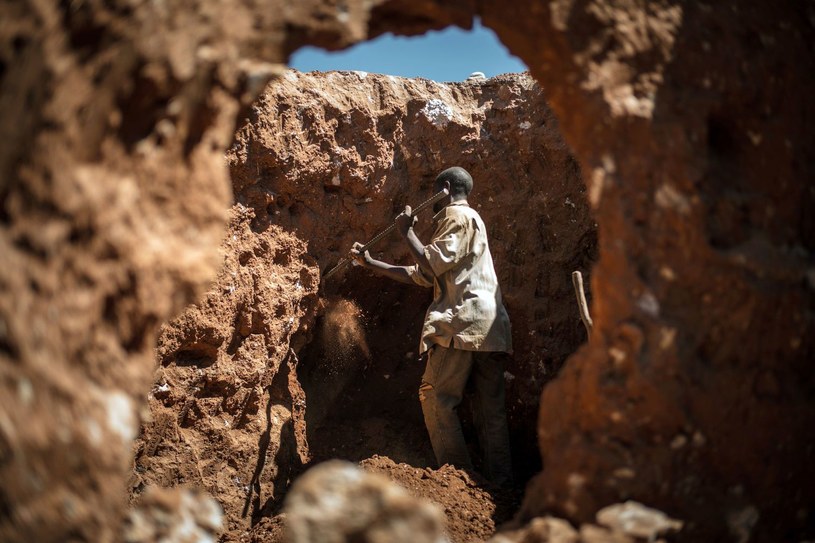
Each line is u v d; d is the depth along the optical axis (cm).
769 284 258
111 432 227
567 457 263
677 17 271
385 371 589
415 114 557
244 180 493
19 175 214
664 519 242
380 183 546
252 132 491
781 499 267
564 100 275
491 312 486
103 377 232
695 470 256
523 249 553
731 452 258
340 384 577
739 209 264
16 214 215
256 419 499
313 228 533
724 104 268
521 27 273
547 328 548
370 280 568
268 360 505
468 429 579
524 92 549
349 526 204
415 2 268
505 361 520
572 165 534
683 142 260
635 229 261
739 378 258
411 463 556
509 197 553
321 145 525
